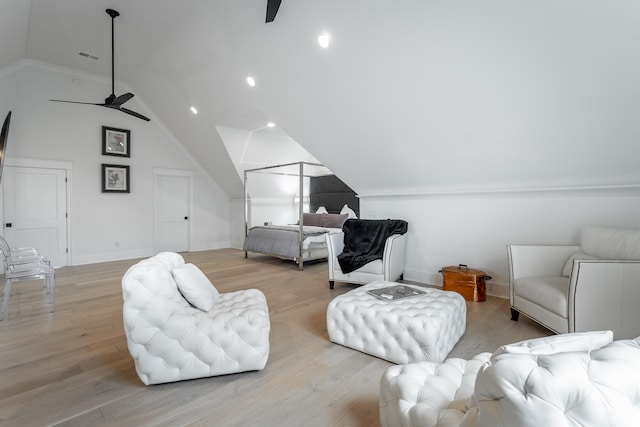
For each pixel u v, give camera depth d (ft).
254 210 22.44
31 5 10.88
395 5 7.47
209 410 5.04
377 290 8.07
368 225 13.16
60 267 16.66
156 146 20.52
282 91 11.78
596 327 6.42
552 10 6.19
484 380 2.10
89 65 16.22
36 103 15.97
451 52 7.75
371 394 5.48
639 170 8.36
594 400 1.76
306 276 14.47
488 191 11.04
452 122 9.51
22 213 15.70
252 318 6.20
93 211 17.95
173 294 6.03
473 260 11.65
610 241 7.57
